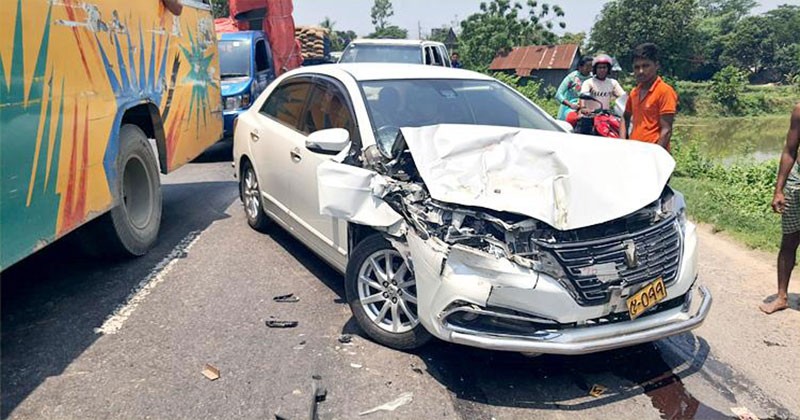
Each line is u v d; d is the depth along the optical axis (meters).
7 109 3.12
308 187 4.46
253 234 5.83
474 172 3.30
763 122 39.75
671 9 49.12
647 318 3.22
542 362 3.60
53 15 3.58
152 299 4.27
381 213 3.43
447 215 3.13
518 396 3.24
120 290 4.41
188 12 6.27
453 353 3.65
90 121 4.04
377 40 12.37
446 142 3.50
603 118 7.28
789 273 4.34
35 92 3.38
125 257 5.00
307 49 20.77
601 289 3.03
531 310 2.96
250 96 10.12
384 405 3.11
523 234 3.01
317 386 3.21
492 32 49.31
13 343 3.60
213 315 4.05
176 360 3.46
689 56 51.50
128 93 4.70
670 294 3.28
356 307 3.76
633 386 3.39
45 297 4.25
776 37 67.50
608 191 3.24
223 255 5.22
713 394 3.34
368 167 3.69
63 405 3.01
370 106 4.21
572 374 3.49
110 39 4.37
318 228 4.39
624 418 3.09
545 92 31.02
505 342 2.94
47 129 3.50
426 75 4.79
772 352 3.83
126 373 3.31
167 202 7.03
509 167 3.36
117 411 2.97
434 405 3.13
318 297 4.39
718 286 4.89
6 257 3.13
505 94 4.96
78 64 3.88
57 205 3.62
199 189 7.73
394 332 3.61
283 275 4.80
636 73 5.45
